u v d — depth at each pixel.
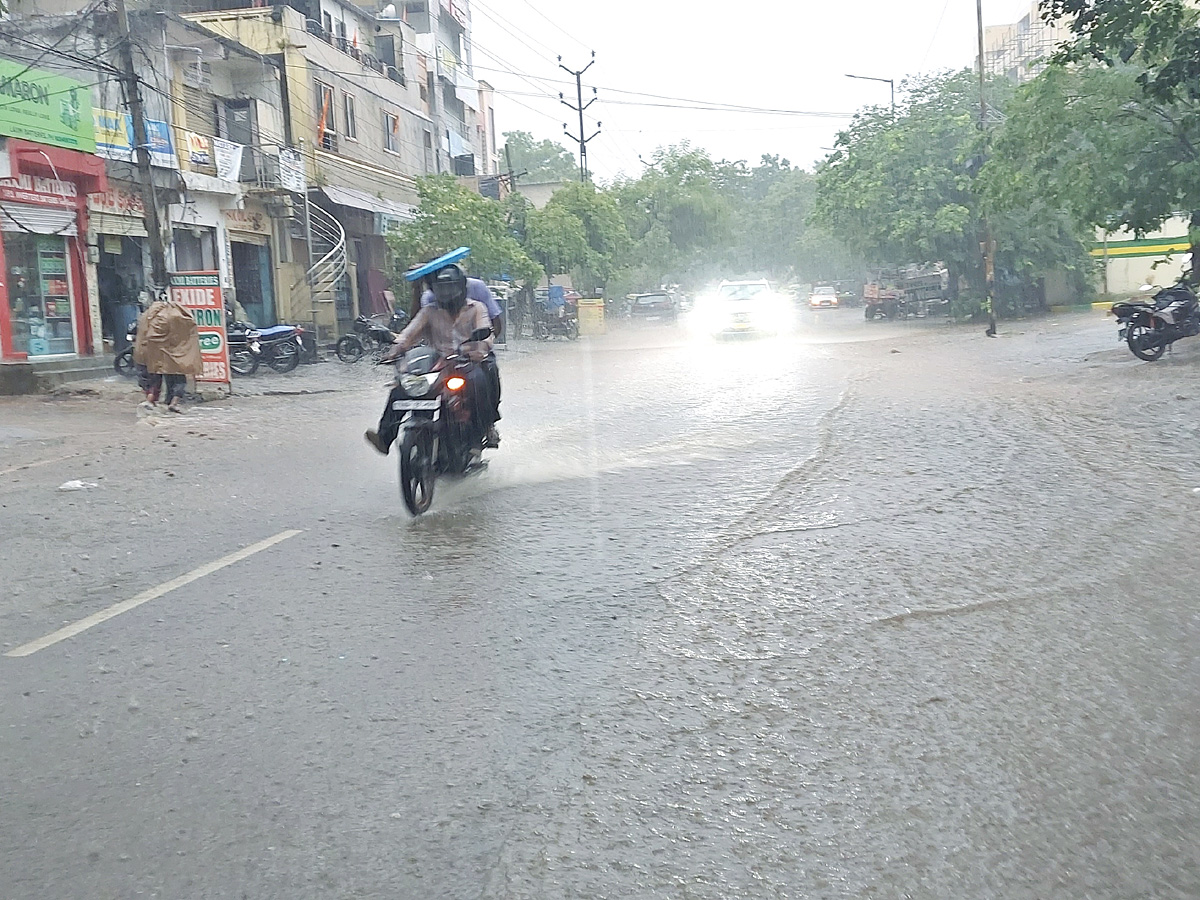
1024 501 8.01
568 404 15.56
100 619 5.76
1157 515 7.42
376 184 36.56
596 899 3.09
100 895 3.16
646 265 65.06
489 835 3.43
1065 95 19.31
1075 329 29.14
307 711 4.43
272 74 30.47
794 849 3.33
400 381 7.91
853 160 38.69
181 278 18.67
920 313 46.06
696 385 17.81
